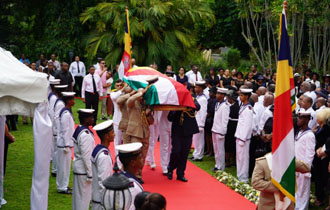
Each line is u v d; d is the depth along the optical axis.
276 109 6.17
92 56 22.23
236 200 8.50
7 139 8.83
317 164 8.60
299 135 7.89
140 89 8.95
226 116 10.42
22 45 25.03
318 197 8.67
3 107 5.64
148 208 3.80
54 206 7.80
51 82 9.98
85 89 14.95
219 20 28.45
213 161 11.96
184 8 21.59
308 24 19.36
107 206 4.27
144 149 9.18
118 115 10.24
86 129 6.77
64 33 24.48
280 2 17.91
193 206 8.06
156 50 21.16
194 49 22.86
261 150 9.83
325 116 8.52
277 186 5.75
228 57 25.61
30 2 25.19
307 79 17.33
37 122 5.95
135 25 20.56
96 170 6.02
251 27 27.48
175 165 9.77
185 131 9.52
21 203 7.98
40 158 6.04
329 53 20.52
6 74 5.64
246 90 9.62
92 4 24.42
